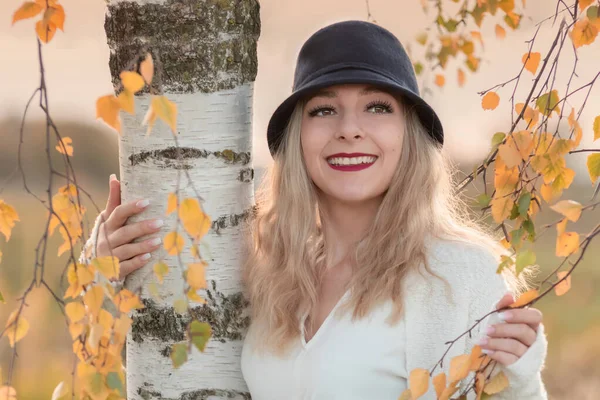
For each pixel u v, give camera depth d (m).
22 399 4.96
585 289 7.91
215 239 1.82
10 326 1.36
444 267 1.88
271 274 2.05
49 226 1.48
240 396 1.93
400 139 2.02
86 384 1.36
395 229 1.99
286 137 2.17
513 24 2.48
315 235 2.15
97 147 7.91
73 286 1.39
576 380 5.89
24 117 1.31
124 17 1.75
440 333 1.83
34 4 1.35
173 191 1.76
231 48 1.79
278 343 1.92
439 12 2.97
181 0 1.73
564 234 1.52
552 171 1.66
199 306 1.82
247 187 1.89
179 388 1.82
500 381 1.51
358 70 1.95
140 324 1.82
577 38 1.68
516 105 1.79
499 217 1.72
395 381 1.87
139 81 1.22
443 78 3.07
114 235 1.78
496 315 1.63
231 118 1.80
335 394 1.85
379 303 1.88
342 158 2.00
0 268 6.06
